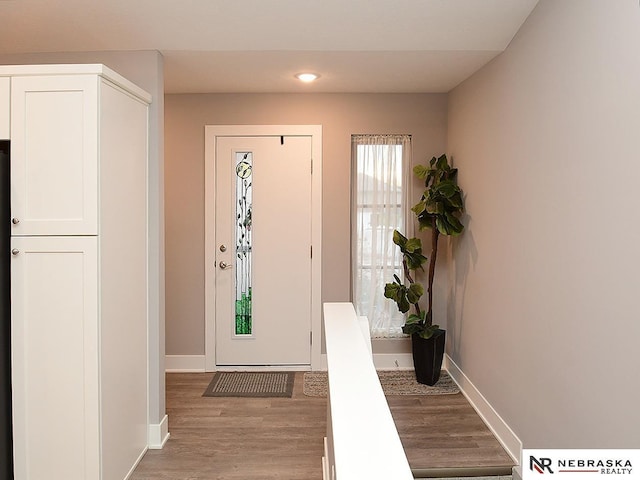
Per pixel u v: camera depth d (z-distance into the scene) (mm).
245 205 4781
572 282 2395
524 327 2969
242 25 3021
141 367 3162
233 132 4707
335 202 4762
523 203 2977
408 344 4863
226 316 4809
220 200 4750
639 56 1869
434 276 4812
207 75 3994
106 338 2637
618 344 2023
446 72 3920
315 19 2963
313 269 4789
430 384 4406
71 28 3021
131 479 2914
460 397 4160
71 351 2543
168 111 4703
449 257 4707
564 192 2469
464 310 4223
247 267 4809
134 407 3043
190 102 4699
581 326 2314
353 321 1945
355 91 4641
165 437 3414
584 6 2268
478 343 3852
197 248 4770
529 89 2891
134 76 3295
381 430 935
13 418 2564
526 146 2932
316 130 4715
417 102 4730
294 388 4375
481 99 3764
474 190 3928
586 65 2254
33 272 2549
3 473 2547
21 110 2525
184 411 3896
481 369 3783
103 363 2594
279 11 2881
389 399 4109
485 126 3674
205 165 4723
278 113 4715
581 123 2303
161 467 3055
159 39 3162
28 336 2555
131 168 2986
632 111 1916
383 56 3496
